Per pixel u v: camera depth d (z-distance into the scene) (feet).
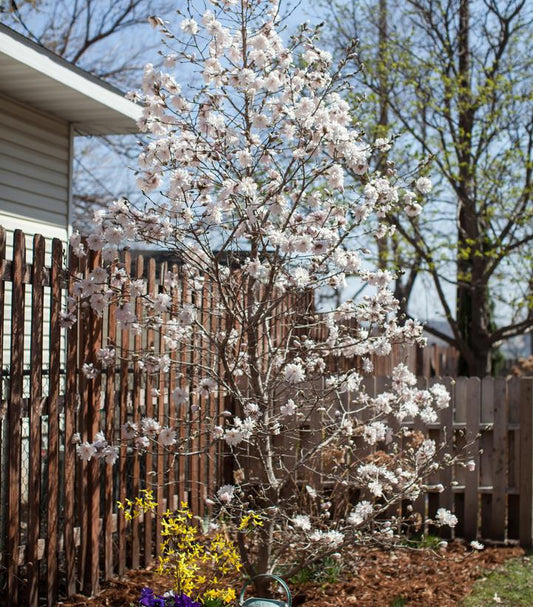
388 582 17.25
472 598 16.30
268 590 15.16
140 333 16.40
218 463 20.39
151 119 14.70
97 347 15.52
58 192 25.36
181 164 14.74
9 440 13.37
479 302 42.70
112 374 15.84
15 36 19.62
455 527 21.75
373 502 19.12
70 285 14.79
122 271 14.42
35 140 24.31
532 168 40.42
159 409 17.07
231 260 16.63
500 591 16.89
